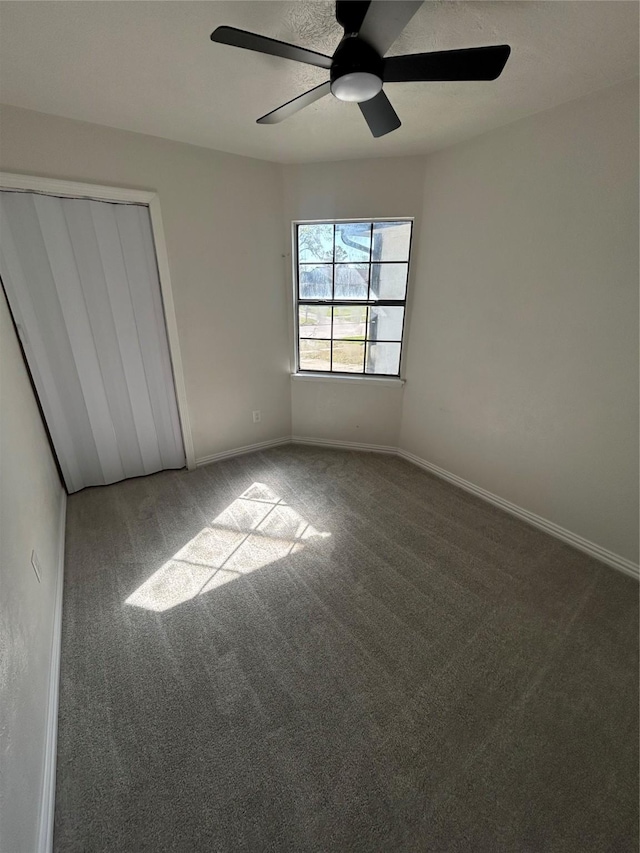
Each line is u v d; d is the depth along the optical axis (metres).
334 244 3.15
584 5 1.29
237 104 1.99
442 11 1.33
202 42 1.48
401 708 1.42
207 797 1.17
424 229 2.86
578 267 2.04
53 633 1.64
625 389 1.97
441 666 1.58
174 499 2.80
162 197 2.53
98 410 2.77
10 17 1.32
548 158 2.05
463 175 2.51
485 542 2.36
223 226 2.82
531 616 1.83
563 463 2.31
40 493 2.01
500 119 2.15
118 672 1.55
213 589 1.97
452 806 1.15
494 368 2.59
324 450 3.65
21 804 0.98
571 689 1.50
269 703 1.44
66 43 1.47
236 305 3.07
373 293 3.20
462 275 2.66
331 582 2.03
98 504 2.72
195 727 1.36
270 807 1.15
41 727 1.25
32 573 1.53
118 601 1.89
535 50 1.54
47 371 2.50
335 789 1.19
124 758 1.26
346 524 2.53
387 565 2.16
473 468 2.88
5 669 1.04
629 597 1.95
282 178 2.96
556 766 1.25
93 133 2.23
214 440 3.33
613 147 1.81
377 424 3.53
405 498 2.85
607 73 1.68
